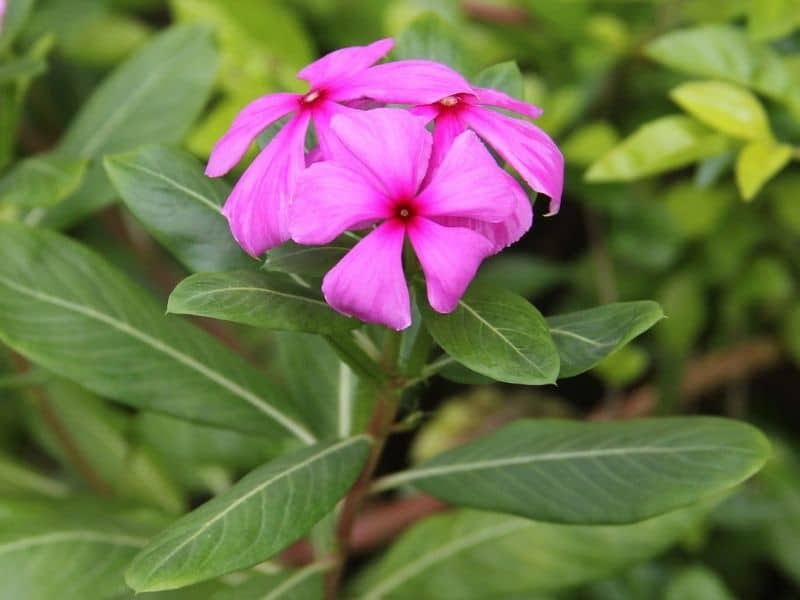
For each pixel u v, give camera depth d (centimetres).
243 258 48
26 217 57
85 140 58
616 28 68
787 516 70
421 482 50
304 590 51
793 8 57
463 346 42
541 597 64
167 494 68
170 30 59
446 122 42
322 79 42
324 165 40
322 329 42
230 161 42
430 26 51
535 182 41
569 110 67
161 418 65
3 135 57
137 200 48
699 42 58
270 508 44
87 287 51
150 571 43
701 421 48
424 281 43
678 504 47
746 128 56
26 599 52
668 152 57
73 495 59
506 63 49
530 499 48
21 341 50
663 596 67
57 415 68
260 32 67
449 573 55
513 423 50
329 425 53
